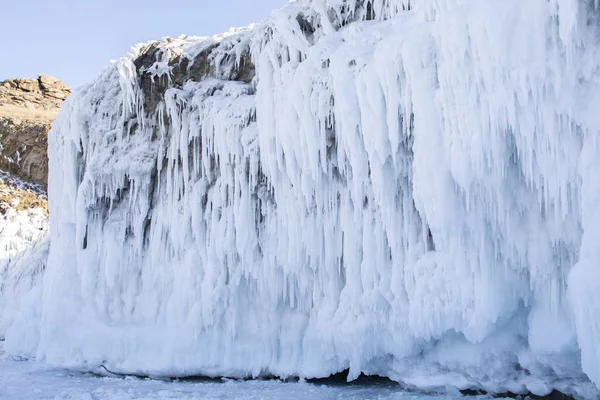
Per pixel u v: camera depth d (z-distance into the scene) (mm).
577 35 5230
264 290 8656
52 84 30922
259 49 9008
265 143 8148
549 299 6062
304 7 8578
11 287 16547
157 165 9719
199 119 9289
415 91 6336
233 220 8727
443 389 7324
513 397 6871
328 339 7871
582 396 6203
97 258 9891
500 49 5531
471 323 6465
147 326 9133
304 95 7555
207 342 8648
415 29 6566
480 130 5855
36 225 19375
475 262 6398
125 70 10023
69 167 10352
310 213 7949
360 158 7102
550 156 5566
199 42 10180
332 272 7973
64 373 9289
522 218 6156
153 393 7605
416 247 7047
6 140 25344
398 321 7273
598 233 5098
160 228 9523
